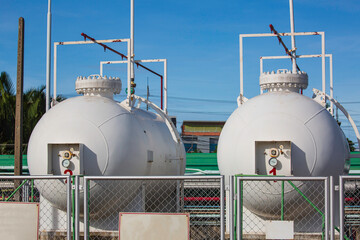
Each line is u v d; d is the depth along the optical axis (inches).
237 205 292.4
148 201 458.3
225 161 380.5
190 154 778.2
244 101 434.3
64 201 380.2
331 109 457.7
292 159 353.1
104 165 371.6
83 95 440.8
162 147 440.8
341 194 279.6
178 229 285.9
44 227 399.9
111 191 377.1
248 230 381.7
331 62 523.2
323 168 358.3
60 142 368.5
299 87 414.0
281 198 355.9
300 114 366.9
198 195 562.3
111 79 442.0
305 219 375.9
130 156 382.9
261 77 423.2
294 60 460.4
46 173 372.5
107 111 390.3
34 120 1116.5
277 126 361.1
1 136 1101.1
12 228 300.4
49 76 571.8
